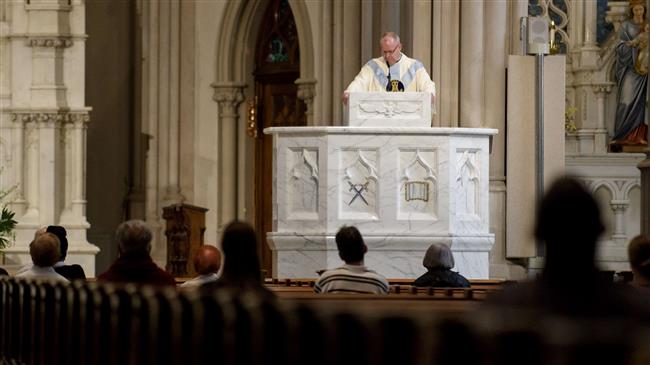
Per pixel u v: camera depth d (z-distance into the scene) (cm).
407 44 3591
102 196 4338
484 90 3125
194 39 4250
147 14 4297
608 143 4141
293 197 2588
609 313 914
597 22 4169
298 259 2577
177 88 4250
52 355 1462
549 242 928
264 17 4275
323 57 3884
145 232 1706
